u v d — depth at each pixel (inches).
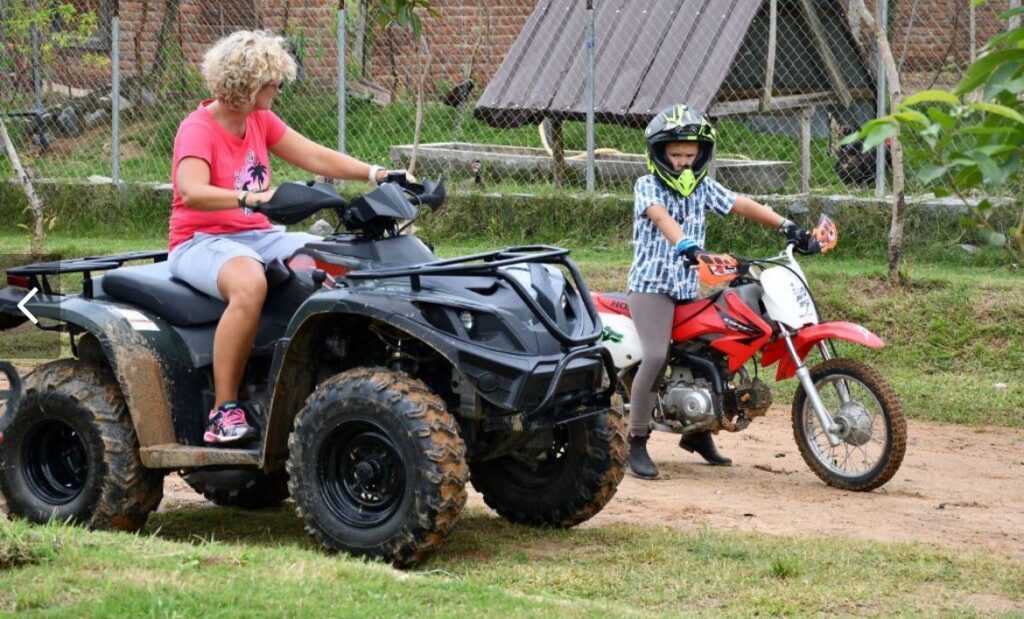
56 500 373.4
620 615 295.0
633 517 412.5
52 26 1141.1
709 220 810.8
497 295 345.7
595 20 879.7
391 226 363.3
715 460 496.7
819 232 459.5
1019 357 647.1
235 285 354.9
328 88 1077.1
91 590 291.0
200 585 296.2
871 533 394.6
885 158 824.3
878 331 678.5
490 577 335.3
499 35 1132.5
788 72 846.5
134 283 372.5
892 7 1029.8
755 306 456.4
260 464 350.0
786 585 332.8
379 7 872.3
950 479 478.3
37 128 1050.7
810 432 465.7
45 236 978.1
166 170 1027.9
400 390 334.0
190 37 1151.6
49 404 368.5
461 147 1017.5
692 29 835.4
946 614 310.5
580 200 855.7
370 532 337.4
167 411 362.6
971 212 264.8
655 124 437.4
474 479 398.6
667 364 467.8
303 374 352.2
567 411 355.3
